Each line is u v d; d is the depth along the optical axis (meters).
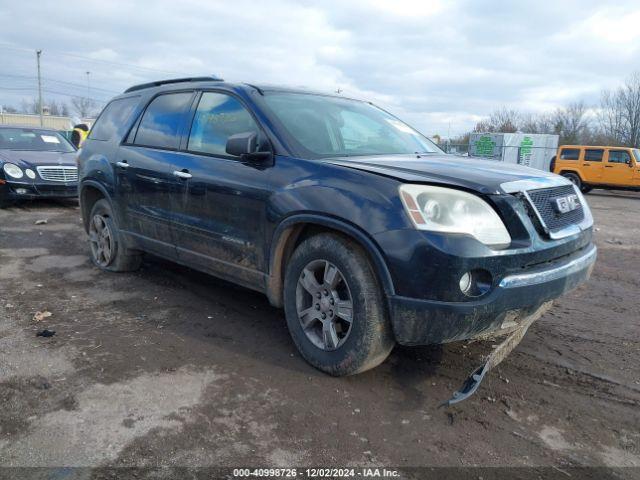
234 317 4.08
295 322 3.28
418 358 3.39
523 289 2.69
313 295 3.15
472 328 2.63
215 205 3.68
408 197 2.69
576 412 2.83
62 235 7.34
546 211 2.94
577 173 21.00
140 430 2.51
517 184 2.85
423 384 3.06
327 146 3.52
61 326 3.82
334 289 3.03
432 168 3.04
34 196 9.52
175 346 3.50
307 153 3.33
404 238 2.64
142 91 4.96
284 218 3.17
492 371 3.27
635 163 19.69
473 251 2.57
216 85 4.03
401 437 2.53
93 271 5.37
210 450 2.38
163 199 4.19
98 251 5.40
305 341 3.23
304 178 3.14
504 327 2.85
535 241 2.76
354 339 2.90
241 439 2.47
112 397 2.81
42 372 3.08
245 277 3.62
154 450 2.36
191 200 3.88
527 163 29.20
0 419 2.58
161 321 3.96
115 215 4.94
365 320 2.84
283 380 3.05
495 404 2.88
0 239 6.95
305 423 2.62
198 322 3.96
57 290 4.70
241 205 3.47
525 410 2.83
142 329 3.79
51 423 2.55
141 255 5.21
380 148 3.83
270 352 3.44
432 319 2.62
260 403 2.79
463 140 39.19
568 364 3.41
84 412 2.66
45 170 9.59
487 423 2.69
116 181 4.79
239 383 3.00
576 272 3.02
